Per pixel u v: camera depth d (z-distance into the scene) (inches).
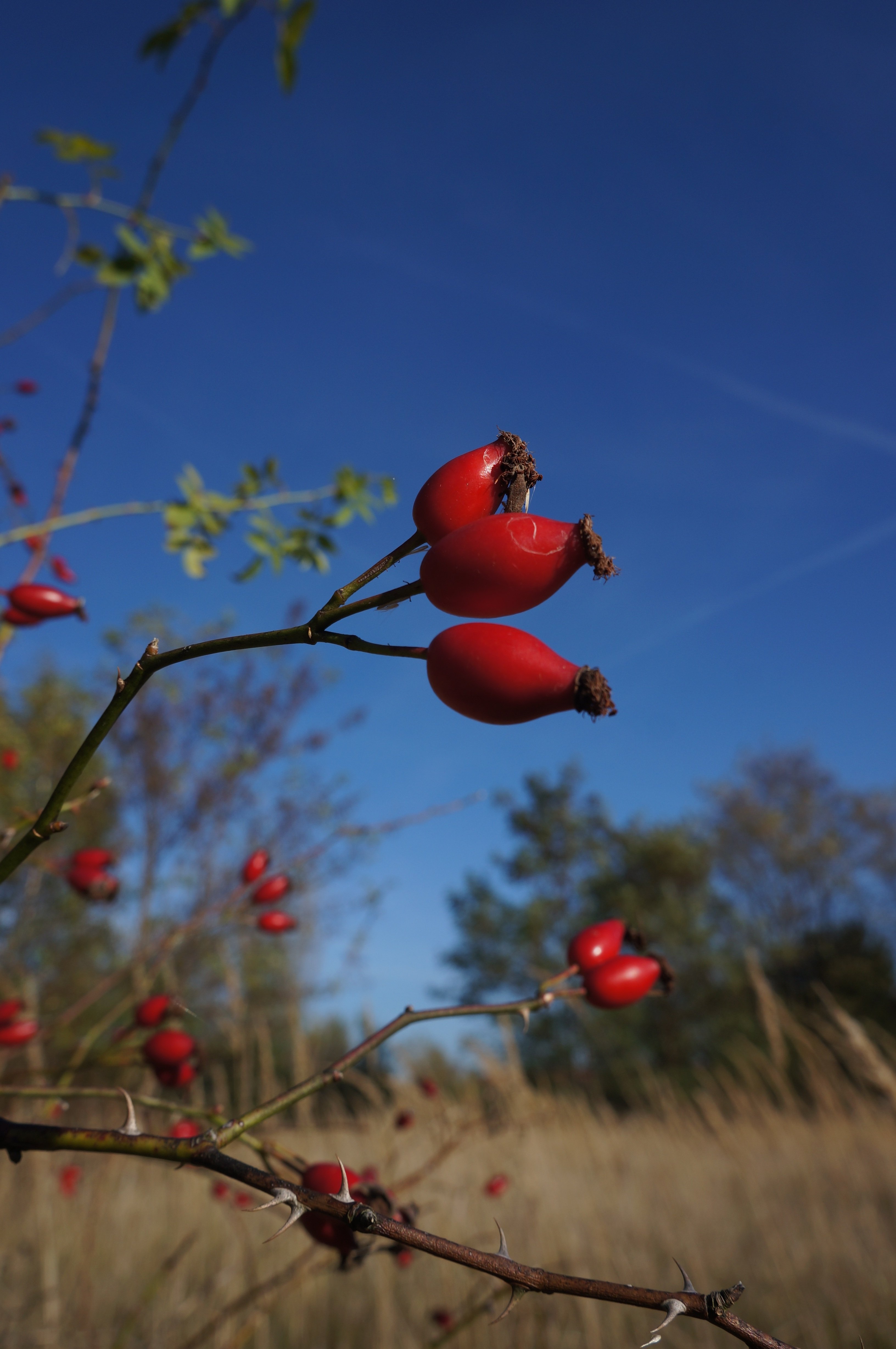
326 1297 126.1
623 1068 370.9
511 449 34.1
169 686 346.6
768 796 983.0
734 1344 123.7
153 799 297.4
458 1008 44.9
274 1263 132.6
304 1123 118.0
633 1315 131.7
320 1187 49.0
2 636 68.5
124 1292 121.6
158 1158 31.1
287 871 95.5
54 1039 98.4
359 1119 126.1
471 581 30.8
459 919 790.5
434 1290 129.6
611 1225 160.6
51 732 323.3
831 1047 219.8
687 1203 181.2
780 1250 149.2
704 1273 145.1
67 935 210.7
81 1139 31.3
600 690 29.9
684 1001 674.2
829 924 783.1
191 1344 81.1
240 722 341.7
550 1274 27.1
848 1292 136.7
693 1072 358.3
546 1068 490.6
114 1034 77.8
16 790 166.1
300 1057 150.6
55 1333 103.6
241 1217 116.3
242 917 93.5
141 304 99.8
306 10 85.1
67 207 97.7
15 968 143.5
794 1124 212.8
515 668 29.8
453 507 33.3
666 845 791.1
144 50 90.0
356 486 114.3
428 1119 119.5
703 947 699.4
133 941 192.5
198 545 103.0
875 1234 149.9
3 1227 123.3
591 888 793.6
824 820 955.3
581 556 30.7
